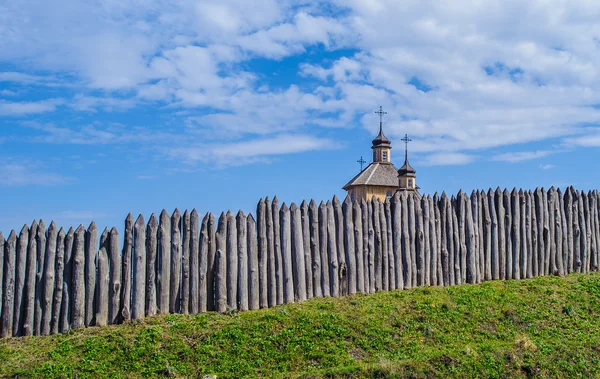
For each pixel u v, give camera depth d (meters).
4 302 15.83
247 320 16.50
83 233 16.53
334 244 18.92
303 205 18.73
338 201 19.22
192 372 14.25
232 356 14.87
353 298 18.48
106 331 15.90
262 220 18.14
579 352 15.77
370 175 48.16
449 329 16.75
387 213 19.86
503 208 21.61
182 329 15.88
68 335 15.78
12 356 14.73
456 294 19.03
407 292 19.12
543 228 22.03
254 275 17.81
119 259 16.69
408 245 19.94
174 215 17.27
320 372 14.09
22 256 16.06
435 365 14.50
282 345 15.40
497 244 21.33
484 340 16.31
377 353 15.31
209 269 17.47
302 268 18.36
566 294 19.53
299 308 17.45
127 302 16.55
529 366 14.84
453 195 21.14
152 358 14.67
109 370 14.21
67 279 16.25
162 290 16.91
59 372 13.98
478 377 14.33
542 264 21.86
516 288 20.05
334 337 15.87
